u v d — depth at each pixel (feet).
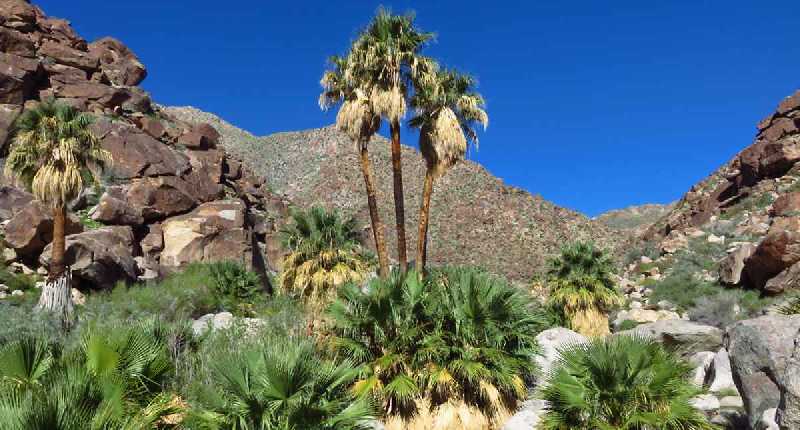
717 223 136.36
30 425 14.17
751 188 144.97
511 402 32.78
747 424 25.52
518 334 32.81
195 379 28.45
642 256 143.33
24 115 60.64
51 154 60.08
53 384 18.19
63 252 61.46
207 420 20.89
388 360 31.04
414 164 398.42
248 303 80.23
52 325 48.14
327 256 58.95
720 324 72.54
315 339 34.50
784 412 19.70
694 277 103.14
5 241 78.02
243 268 86.12
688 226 160.97
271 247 122.11
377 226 52.85
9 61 111.45
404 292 32.94
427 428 30.40
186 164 112.88
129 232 88.07
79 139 62.54
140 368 22.91
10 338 40.52
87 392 17.01
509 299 33.32
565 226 311.06
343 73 55.31
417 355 31.58
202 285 78.07
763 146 148.66
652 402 21.79
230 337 37.29
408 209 326.03
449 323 33.14
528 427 29.55
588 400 22.29
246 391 21.01
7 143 96.12
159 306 67.26
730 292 83.61
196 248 95.55
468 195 337.72
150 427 19.11
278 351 22.29
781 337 23.88
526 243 284.00
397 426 30.50
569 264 75.51
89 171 63.87
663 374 21.83
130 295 70.90
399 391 30.17
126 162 102.42
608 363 22.11
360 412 21.86
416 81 53.36
